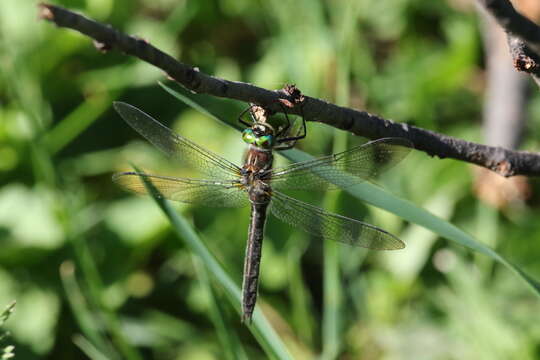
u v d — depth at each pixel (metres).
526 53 0.42
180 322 0.54
